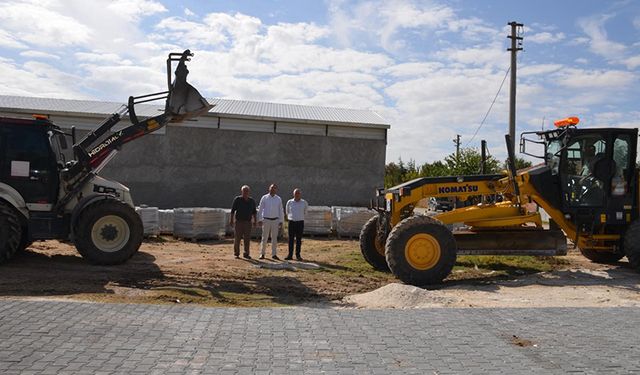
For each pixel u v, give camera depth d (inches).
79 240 425.7
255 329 245.3
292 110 1093.8
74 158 474.9
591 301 343.9
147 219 631.8
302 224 514.0
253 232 671.8
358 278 419.8
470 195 439.5
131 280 380.8
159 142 977.5
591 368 202.1
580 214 446.3
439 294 343.6
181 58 439.5
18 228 409.1
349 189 1034.7
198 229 636.7
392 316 275.9
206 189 989.8
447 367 200.2
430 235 397.1
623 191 448.5
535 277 431.2
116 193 474.3
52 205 438.6
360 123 1018.7
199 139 987.9
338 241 674.2
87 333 230.8
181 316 264.7
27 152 430.6
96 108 978.1
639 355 218.1
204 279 396.8
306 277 418.0
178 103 444.5
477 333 246.4
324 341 229.5
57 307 271.4
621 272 450.9
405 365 201.5
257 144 1005.2
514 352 219.8
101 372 187.6
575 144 447.2
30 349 208.7
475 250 428.8
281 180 1013.2
